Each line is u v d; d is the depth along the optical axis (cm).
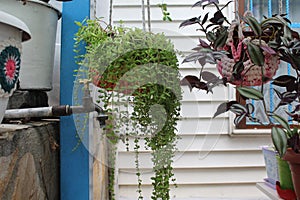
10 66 73
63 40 132
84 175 130
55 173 128
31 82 126
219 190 228
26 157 96
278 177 173
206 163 227
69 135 130
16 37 76
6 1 116
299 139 125
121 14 232
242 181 229
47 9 127
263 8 231
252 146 229
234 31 139
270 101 217
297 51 126
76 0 134
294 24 228
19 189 89
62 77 131
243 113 134
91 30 116
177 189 226
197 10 231
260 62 117
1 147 77
